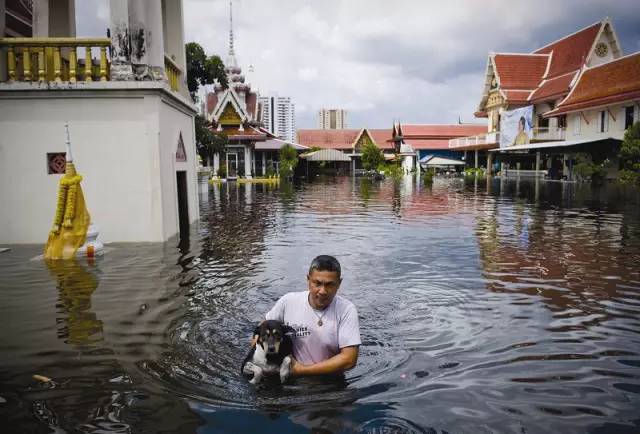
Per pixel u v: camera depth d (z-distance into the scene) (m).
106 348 4.35
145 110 9.34
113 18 9.13
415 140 67.88
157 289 6.30
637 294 6.13
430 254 8.86
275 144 47.69
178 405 3.35
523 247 9.44
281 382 3.69
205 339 4.62
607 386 3.68
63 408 3.30
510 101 45.00
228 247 9.39
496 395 3.53
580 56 41.50
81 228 8.20
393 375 3.86
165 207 9.90
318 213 15.88
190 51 24.67
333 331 3.89
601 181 30.75
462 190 27.36
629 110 31.19
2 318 5.11
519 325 5.05
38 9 10.88
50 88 9.11
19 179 9.33
